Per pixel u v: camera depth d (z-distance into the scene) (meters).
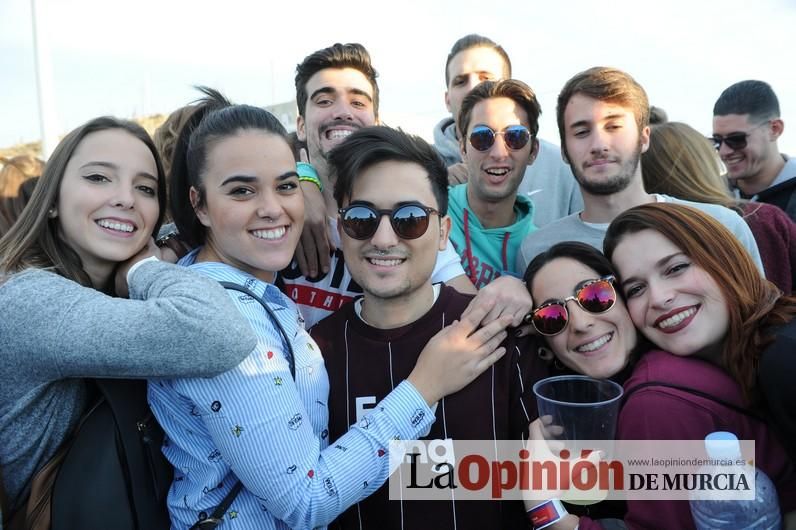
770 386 1.49
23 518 1.50
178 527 1.49
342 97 2.94
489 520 1.74
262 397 1.41
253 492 1.43
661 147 3.25
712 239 1.74
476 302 1.86
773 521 1.46
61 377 1.43
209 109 1.97
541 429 1.68
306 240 2.31
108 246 1.75
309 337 1.80
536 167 3.80
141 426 1.50
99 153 1.75
